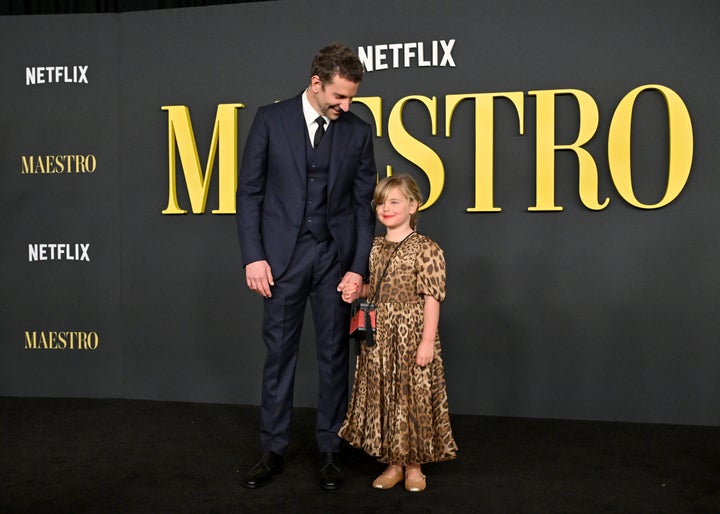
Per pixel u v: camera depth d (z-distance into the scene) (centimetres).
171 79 380
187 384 385
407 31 356
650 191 335
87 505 230
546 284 347
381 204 254
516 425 335
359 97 362
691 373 334
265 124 250
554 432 322
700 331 332
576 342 345
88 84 387
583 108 336
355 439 256
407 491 244
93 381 393
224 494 241
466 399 357
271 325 257
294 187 249
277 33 370
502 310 352
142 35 382
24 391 397
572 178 342
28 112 390
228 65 375
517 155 347
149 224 385
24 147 391
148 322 387
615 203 338
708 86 326
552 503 233
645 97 333
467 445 301
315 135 250
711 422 333
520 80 346
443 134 354
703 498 237
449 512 225
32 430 325
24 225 393
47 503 232
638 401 340
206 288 381
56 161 389
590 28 337
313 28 366
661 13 329
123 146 385
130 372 390
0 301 396
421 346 244
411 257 249
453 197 354
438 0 352
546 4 341
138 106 383
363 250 257
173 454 288
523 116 344
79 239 390
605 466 272
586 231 342
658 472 264
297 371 374
